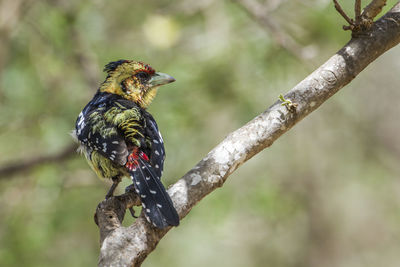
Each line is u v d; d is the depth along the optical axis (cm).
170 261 1377
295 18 1219
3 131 1266
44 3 1284
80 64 1293
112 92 822
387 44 588
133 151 653
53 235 1255
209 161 555
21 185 1291
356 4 580
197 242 1362
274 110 571
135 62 841
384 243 1862
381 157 1725
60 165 1262
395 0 1042
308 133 1639
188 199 540
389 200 1802
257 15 1141
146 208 528
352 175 1750
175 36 1180
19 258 1223
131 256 504
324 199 1753
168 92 1189
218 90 1210
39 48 1285
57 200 1253
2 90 1247
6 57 1233
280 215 1425
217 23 1238
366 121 1688
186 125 1203
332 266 1808
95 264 1289
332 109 1579
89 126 711
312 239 1795
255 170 1398
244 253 1598
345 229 1834
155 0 1389
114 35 1356
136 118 704
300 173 1648
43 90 1283
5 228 1243
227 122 1247
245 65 1208
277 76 1209
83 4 1295
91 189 1273
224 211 1232
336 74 575
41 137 1275
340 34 1182
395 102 1683
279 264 1717
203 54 1209
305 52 1107
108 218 558
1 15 1216
